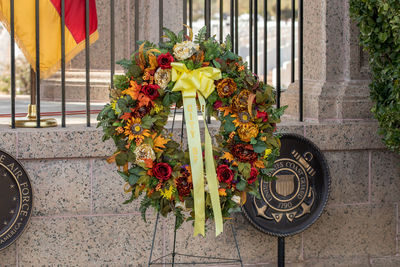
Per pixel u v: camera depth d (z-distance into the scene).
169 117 4.79
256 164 3.23
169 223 4.09
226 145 3.23
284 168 4.05
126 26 6.43
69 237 3.96
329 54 4.48
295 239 4.33
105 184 3.99
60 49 4.10
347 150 4.39
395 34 3.98
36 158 3.83
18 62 13.52
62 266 3.96
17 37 4.01
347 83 4.46
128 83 3.17
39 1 4.00
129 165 4.03
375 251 4.49
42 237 3.92
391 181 4.49
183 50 3.11
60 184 3.92
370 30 4.11
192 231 4.13
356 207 4.44
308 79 4.76
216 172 3.18
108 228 4.01
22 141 3.80
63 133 3.86
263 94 3.19
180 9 6.63
